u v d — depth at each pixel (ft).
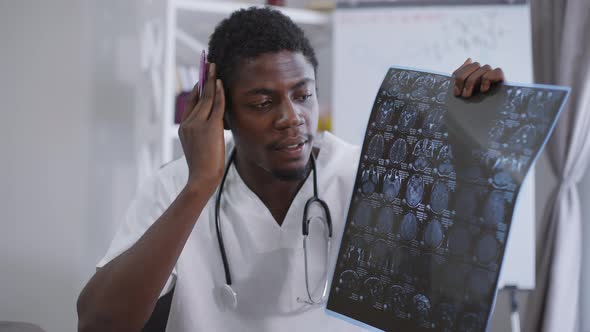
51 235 5.88
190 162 2.81
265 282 3.14
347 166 3.33
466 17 6.46
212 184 2.76
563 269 6.38
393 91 2.70
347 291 2.58
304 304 3.12
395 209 2.52
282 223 3.18
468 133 2.37
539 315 6.53
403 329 2.35
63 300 5.93
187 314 3.12
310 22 6.66
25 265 5.79
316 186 3.15
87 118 6.02
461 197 2.30
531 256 6.08
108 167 6.32
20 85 5.73
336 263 2.65
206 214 3.23
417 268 2.37
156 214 3.21
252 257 3.15
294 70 2.66
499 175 2.21
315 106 2.79
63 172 5.91
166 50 5.78
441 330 2.23
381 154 2.64
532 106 2.23
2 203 5.71
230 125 2.91
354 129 6.53
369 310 2.48
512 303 6.14
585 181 6.89
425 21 6.51
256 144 2.75
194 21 6.59
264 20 2.74
